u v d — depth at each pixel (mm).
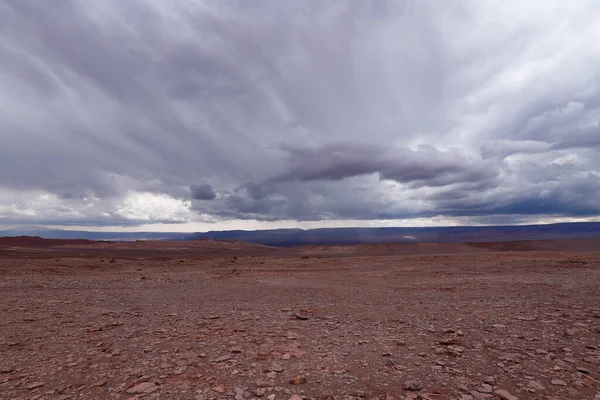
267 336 7469
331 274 22688
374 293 14078
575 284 14086
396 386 4887
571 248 60500
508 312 9312
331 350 6457
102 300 12969
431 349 6398
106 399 4598
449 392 4672
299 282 18703
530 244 65625
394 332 7699
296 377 5094
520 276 17719
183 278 21250
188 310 10836
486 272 20141
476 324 8109
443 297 12500
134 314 10195
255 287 16688
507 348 6293
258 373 5367
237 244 125312
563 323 7863
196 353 6355
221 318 9438
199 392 4730
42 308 11195
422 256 33469
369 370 5457
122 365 5820
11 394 4797
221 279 20688
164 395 4664
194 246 110188
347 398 4551
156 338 7422
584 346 6293
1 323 8992
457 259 28438
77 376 5387
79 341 7297
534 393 4602
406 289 15086
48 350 6719
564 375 5109
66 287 16703
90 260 34438
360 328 8148
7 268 25422
